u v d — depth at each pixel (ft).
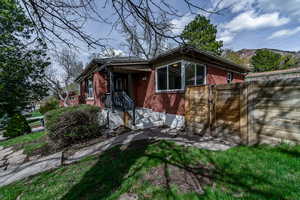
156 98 26.30
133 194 7.11
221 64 28.86
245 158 9.37
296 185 6.37
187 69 21.36
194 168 8.98
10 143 22.98
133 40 9.85
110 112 24.22
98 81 28.89
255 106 11.38
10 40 32.68
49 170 11.58
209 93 14.98
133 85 33.37
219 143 13.17
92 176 9.39
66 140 17.34
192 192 6.77
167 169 9.10
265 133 10.83
